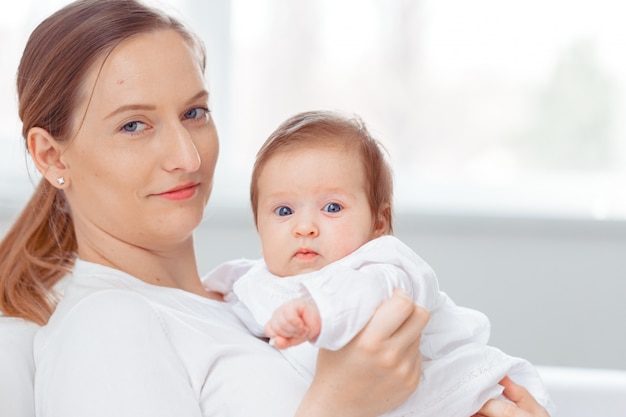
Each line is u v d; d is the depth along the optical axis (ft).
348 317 3.71
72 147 4.70
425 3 10.57
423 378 4.36
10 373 4.45
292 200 4.66
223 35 10.64
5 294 5.11
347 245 4.59
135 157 4.59
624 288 10.07
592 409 6.63
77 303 4.42
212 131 4.94
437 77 10.68
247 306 4.62
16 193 9.82
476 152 10.77
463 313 4.77
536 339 10.19
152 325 4.31
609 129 10.64
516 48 10.57
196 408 4.17
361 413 4.03
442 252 10.14
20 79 4.95
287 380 4.40
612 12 10.41
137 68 4.54
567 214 10.03
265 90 10.78
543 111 10.68
